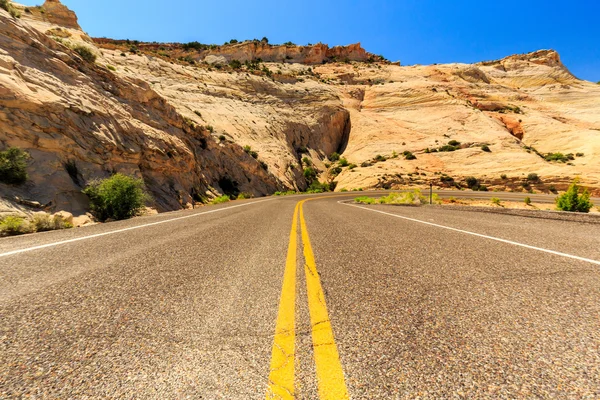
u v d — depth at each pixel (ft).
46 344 5.60
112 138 50.75
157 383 4.54
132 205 37.45
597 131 234.17
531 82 461.37
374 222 26.61
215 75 260.01
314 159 236.43
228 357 5.20
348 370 4.82
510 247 14.51
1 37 43.50
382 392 4.32
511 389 4.34
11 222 23.12
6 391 4.34
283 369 4.85
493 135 237.86
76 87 51.88
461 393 4.30
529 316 6.70
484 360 5.04
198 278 9.92
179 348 5.48
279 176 163.53
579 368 4.78
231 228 22.85
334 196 132.26
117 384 4.52
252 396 4.26
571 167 173.58
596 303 7.44
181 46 436.35
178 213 36.68
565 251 13.48
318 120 271.49
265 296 8.18
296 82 312.71
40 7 134.72
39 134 37.50
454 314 6.87
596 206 102.42
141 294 8.32
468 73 399.24
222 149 120.47
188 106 184.44
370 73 408.05
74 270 10.80
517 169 184.96
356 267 11.29
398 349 5.41
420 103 308.60
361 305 7.48
